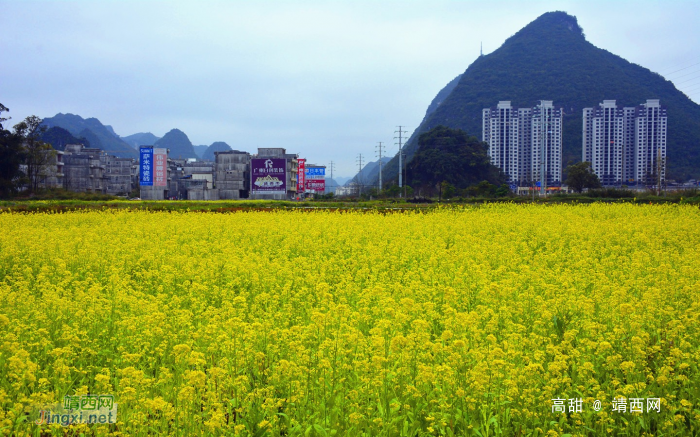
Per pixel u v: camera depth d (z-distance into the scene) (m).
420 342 5.76
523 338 6.21
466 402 4.89
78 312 7.09
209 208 31.14
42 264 11.89
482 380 4.83
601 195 46.09
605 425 4.82
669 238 14.58
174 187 85.94
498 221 19.05
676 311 7.60
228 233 16.89
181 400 4.77
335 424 4.66
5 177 60.47
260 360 5.92
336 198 81.19
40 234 15.67
